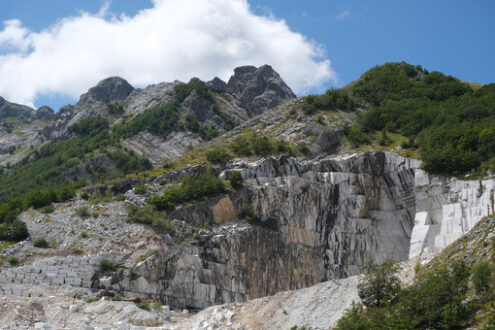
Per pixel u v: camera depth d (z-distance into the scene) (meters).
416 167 105.31
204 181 102.62
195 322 71.81
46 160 165.50
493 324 49.81
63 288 79.19
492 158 100.19
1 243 86.75
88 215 94.19
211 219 99.19
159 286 84.69
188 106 184.75
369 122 125.12
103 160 151.25
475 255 63.28
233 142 120.19
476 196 94.75
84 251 86.19
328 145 120.06
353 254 101.81
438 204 99.88
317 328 67.25
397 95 137.12
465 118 116.12
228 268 91.25
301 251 99.25
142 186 105.94
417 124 121.56
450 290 58.53
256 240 95.75
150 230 91.31
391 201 106.69
